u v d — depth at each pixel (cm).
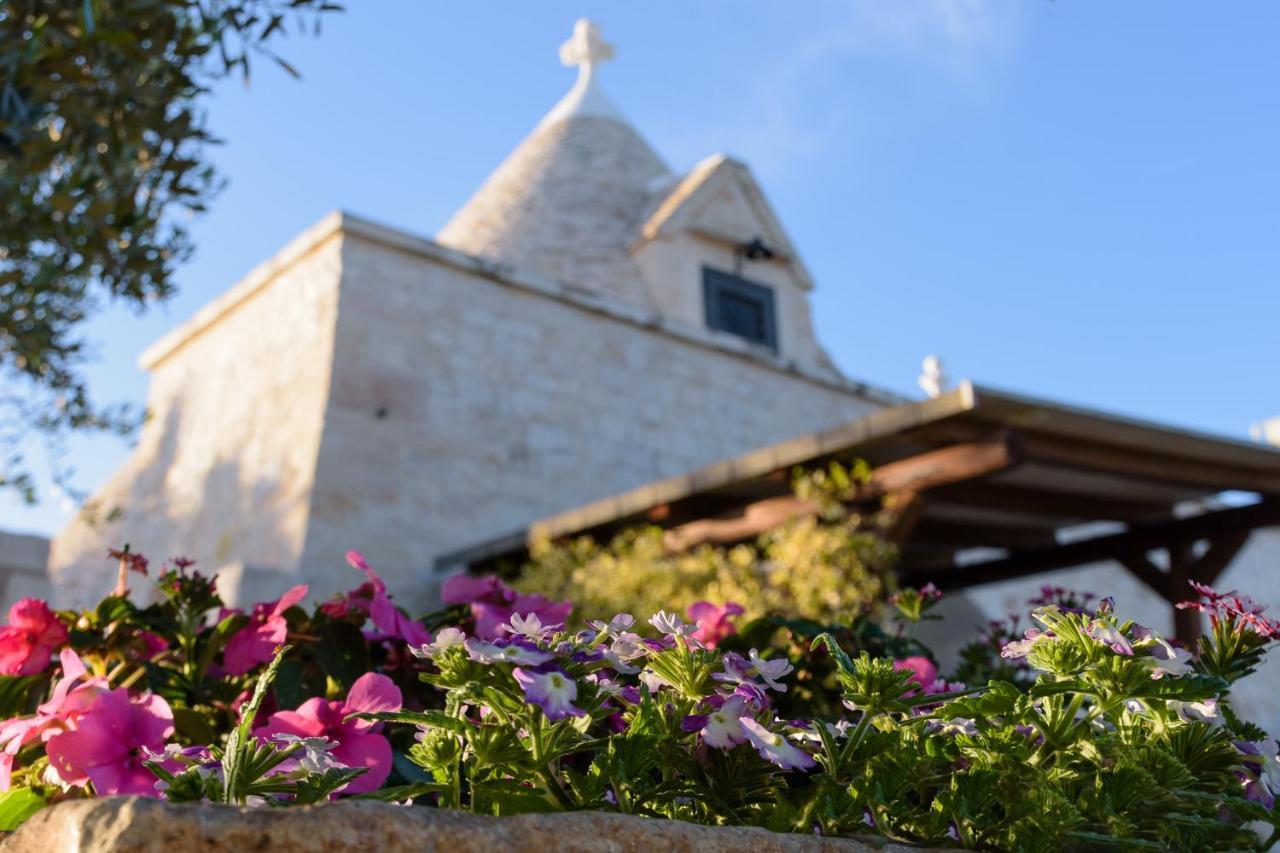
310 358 942
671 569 709
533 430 1013
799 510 664
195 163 470
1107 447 604
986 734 159
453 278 1016
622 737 146
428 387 962
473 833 117
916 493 611
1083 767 163
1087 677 157
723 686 154
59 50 384
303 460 895
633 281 1295
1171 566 742
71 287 583
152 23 402
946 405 545
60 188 439
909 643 265
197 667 223
